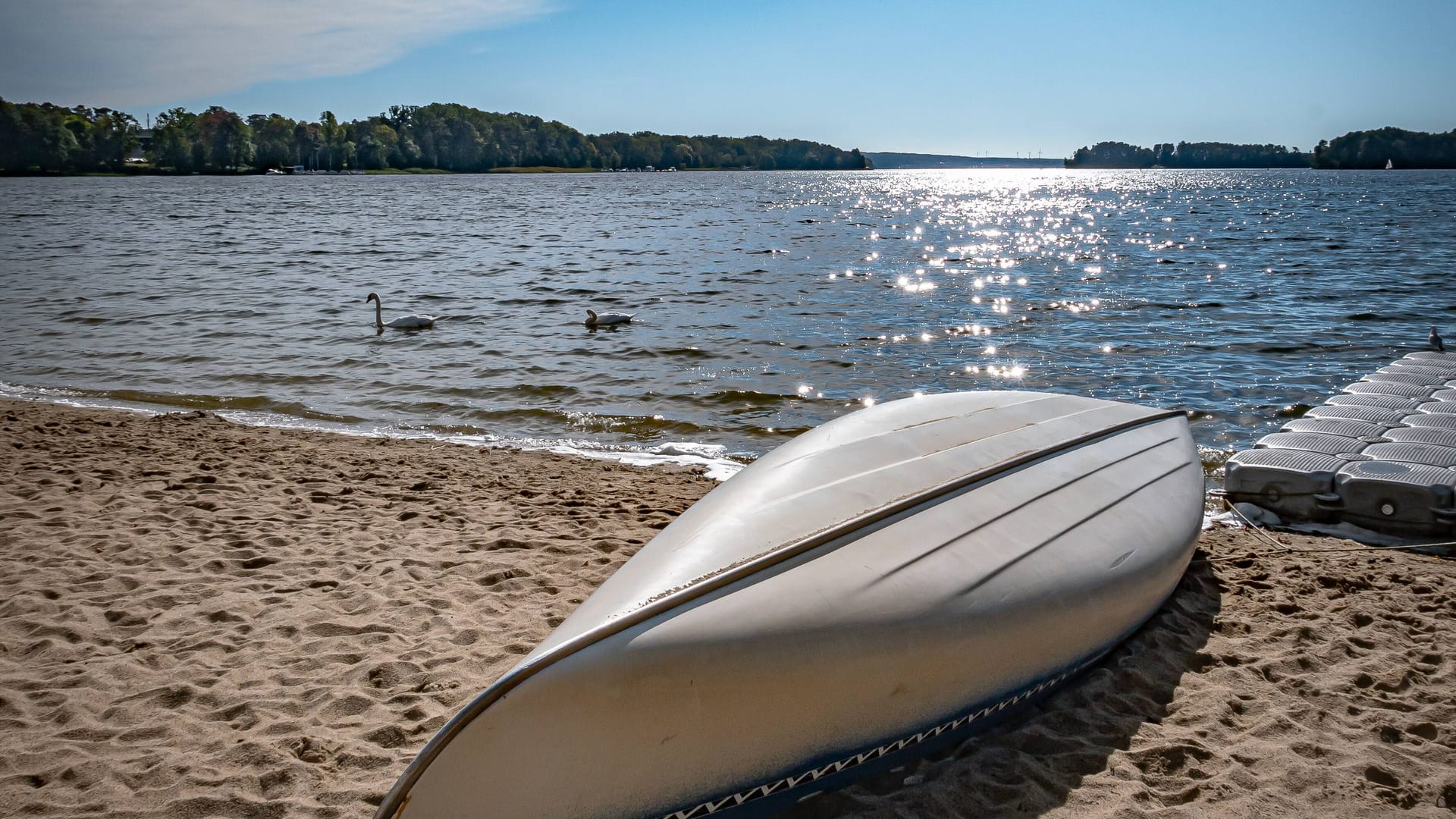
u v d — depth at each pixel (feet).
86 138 482.69
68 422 29.32
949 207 207.10
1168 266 74.90
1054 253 88.53
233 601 15.84
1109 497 15.38
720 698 10.03
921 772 11.44
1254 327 46.24
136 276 71.10
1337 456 21.25
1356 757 11.59
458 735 9.14
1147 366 38.24
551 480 24.29
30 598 15.72
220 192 287.28
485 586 16.70
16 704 12.60
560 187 362.33
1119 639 14.07
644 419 32.14
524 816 9.36
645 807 9.82
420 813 9.09
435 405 34.24
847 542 12.04
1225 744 11.93
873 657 10.89
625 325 49.19
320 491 22.27
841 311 53.36
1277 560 18.38
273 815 10.50
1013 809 10.62
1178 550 15.28
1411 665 13.93
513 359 41.52
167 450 25.84
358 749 11.67
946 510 13.35
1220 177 516.32
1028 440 16.49
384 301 58.18
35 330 48.06
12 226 128.98
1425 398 25.82
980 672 11.80
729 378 37.58
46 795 10.77
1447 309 50.14
